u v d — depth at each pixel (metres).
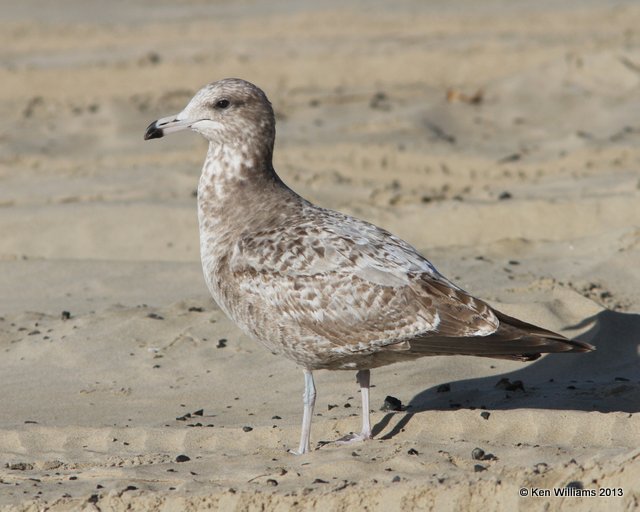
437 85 28.95
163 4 41.12
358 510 8.35
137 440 10.50
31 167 22.55
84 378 12.27
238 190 10.12
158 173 21.06
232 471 9.31
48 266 16.52
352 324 9.33
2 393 11.97
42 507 8.82
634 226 16.11
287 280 9.43
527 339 9.15
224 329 13.23
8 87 30.09
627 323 12.26
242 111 10.19
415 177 21.12
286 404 11.24
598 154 21.17
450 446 9.45
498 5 37.56
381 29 35.00
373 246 9.48
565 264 14.89
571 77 27.28
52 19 38.06
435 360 11.98
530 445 9.46
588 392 10.67
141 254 17.39
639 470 8.01
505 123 24.61
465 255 15.62
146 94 29.00
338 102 27.22
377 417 10.38
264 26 36.03
